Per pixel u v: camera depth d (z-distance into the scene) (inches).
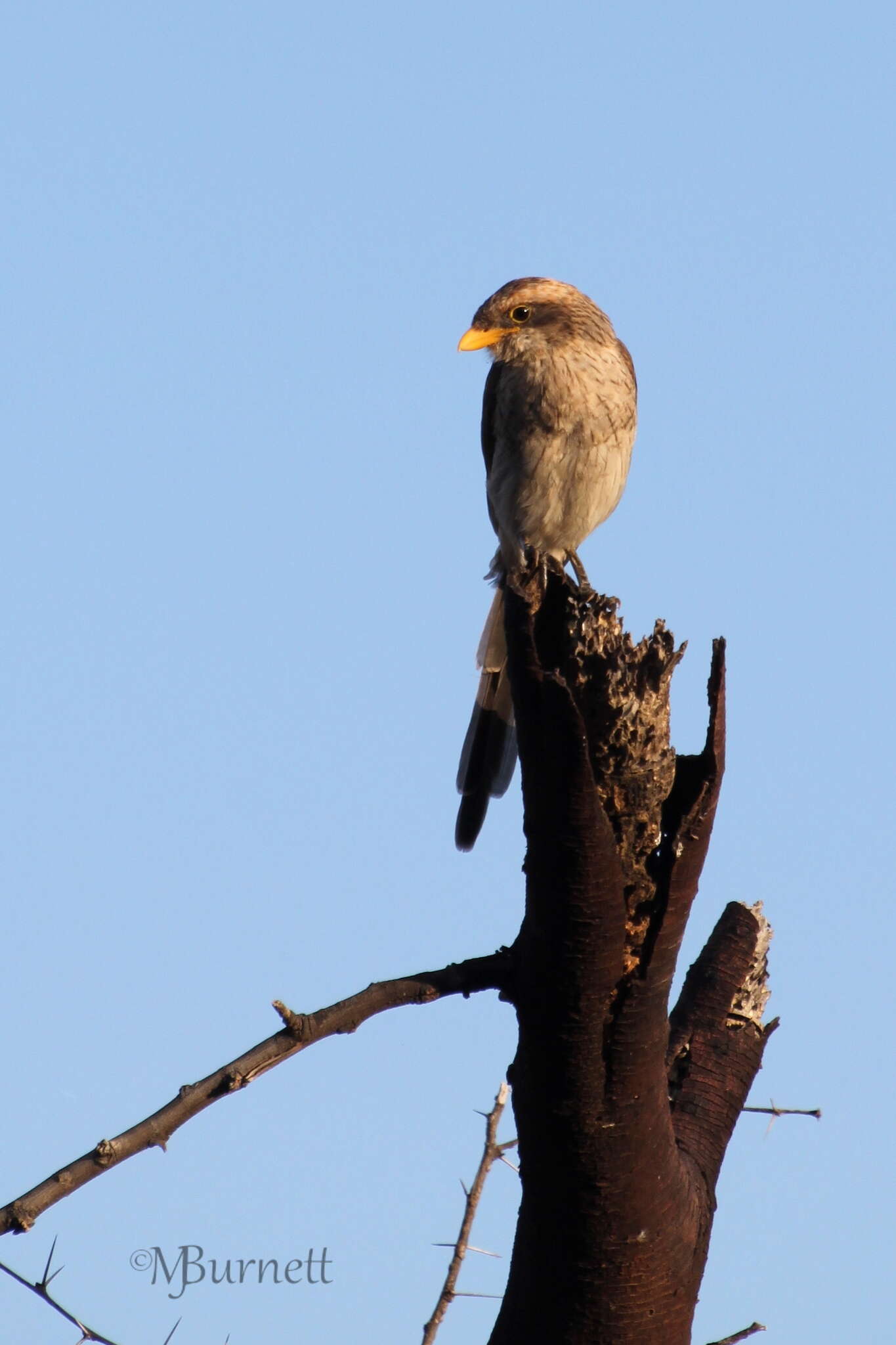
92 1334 276.5
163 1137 265.3
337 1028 283.0
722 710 291.0
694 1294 319.9
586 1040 289.0
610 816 284.0
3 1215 250.7
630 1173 297.7
